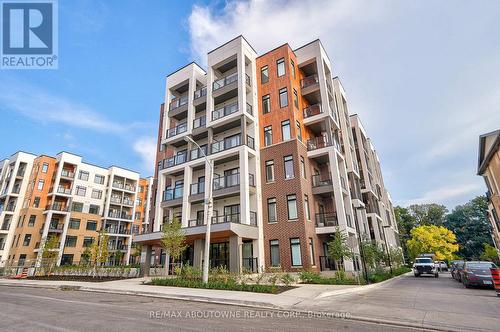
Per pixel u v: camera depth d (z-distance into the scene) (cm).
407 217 7031
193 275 1634
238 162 2477
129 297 1229
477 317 793
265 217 2206
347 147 2983
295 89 2602
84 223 5066
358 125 3947
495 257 4231
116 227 5541
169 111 3034
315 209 2300
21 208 4700
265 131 2498
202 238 2034
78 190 5150
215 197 2356
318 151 2408
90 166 5466
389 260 2761
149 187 6444
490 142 2523
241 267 1844
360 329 674
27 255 4319
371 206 3503
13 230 4562
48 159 4994
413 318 785
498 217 2881
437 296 1218
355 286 1484
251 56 2766
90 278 2180
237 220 2266
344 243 1795
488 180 2927
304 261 1928
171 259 2359
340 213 2161
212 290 1325
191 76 2967
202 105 2856
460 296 1216
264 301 1007
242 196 2145
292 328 673
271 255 2086
